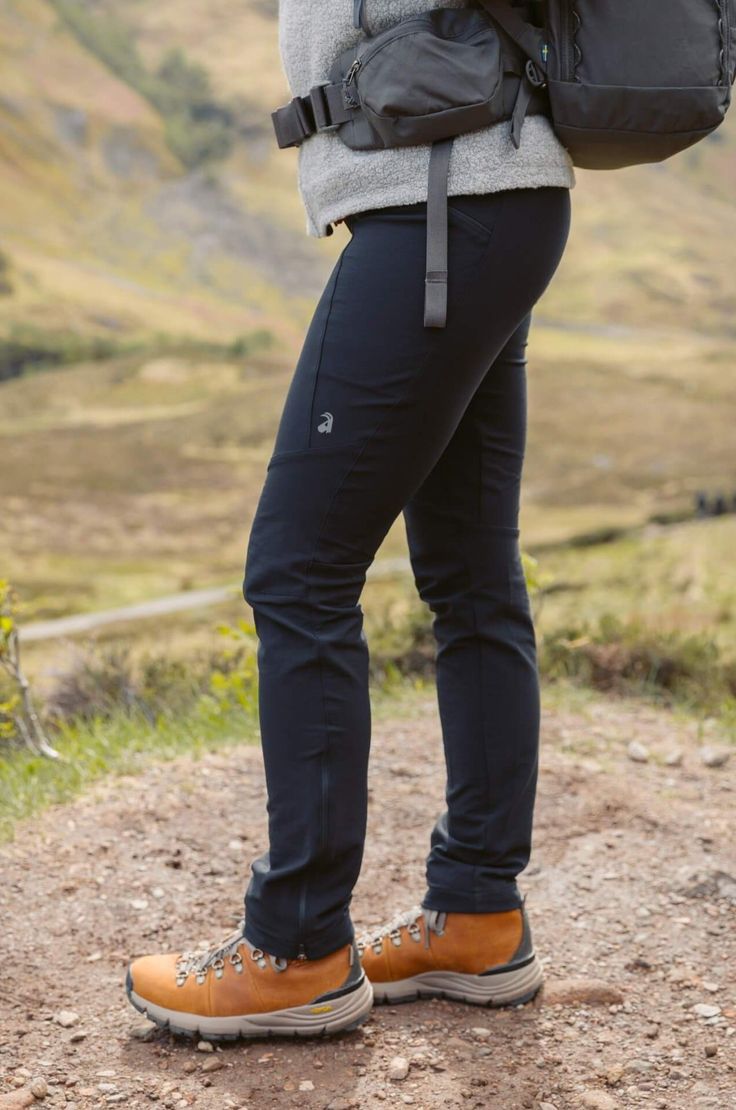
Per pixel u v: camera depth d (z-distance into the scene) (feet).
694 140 5.22
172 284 590.96
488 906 6.50
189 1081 5.86
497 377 6.20
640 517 197.16
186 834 9.21
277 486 5.60
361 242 5.44
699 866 8.54
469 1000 6.58
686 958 7.28
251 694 13.48
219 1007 6.07
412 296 5.32
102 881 8.38
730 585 71.97
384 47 5.12
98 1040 6.37
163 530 211.61
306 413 5.51
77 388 371.97
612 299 618.03
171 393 364.99
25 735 11.74
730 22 5.23
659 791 10.37
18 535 201.87
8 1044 6.32
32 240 598.75
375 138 5.26
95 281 563.89
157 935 7.72
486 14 5.19
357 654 5.72
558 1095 5.76
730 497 208.85
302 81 5.57
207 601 146.30
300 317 571.69
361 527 5.59
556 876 8.52
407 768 10.82
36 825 9.28
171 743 11.71
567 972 7.14
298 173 5.74
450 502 6.26
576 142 5.27
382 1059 6.03
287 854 5.76
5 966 7.20
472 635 6.33
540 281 5.51
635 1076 5.94
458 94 5.01
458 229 5.27
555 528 186.29
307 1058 6.02
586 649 15.11
